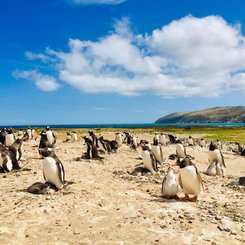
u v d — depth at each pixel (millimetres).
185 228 9688
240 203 12828
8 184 15227
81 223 10164
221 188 15938
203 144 44719
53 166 13641
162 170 20031
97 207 11672
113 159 24594
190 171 12328
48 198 12570
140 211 11125
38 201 12211
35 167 19562
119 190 14547
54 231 9570
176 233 9352
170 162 24250
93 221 10320
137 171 18500
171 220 10312
